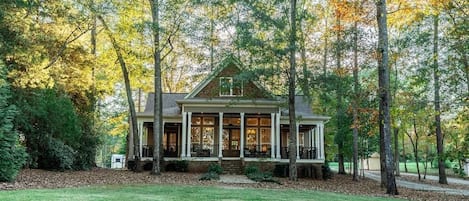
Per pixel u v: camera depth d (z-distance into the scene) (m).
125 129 35.91
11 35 17.88
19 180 13.99
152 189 12.70
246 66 21.95
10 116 13.56
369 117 20.92
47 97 19.77
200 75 27.06
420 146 40.31
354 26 19.45
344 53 19.91
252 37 19.86
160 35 21.72
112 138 61.41
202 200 10.02
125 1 21.25
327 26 25.61
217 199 10.30
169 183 16.33
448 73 17.41
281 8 20.12
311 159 25.80
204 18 22.20
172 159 25.70
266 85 24.58
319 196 12.79
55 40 20.53
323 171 25.03
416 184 24.19
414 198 15.46
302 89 21.42
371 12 18.14
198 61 24.98
